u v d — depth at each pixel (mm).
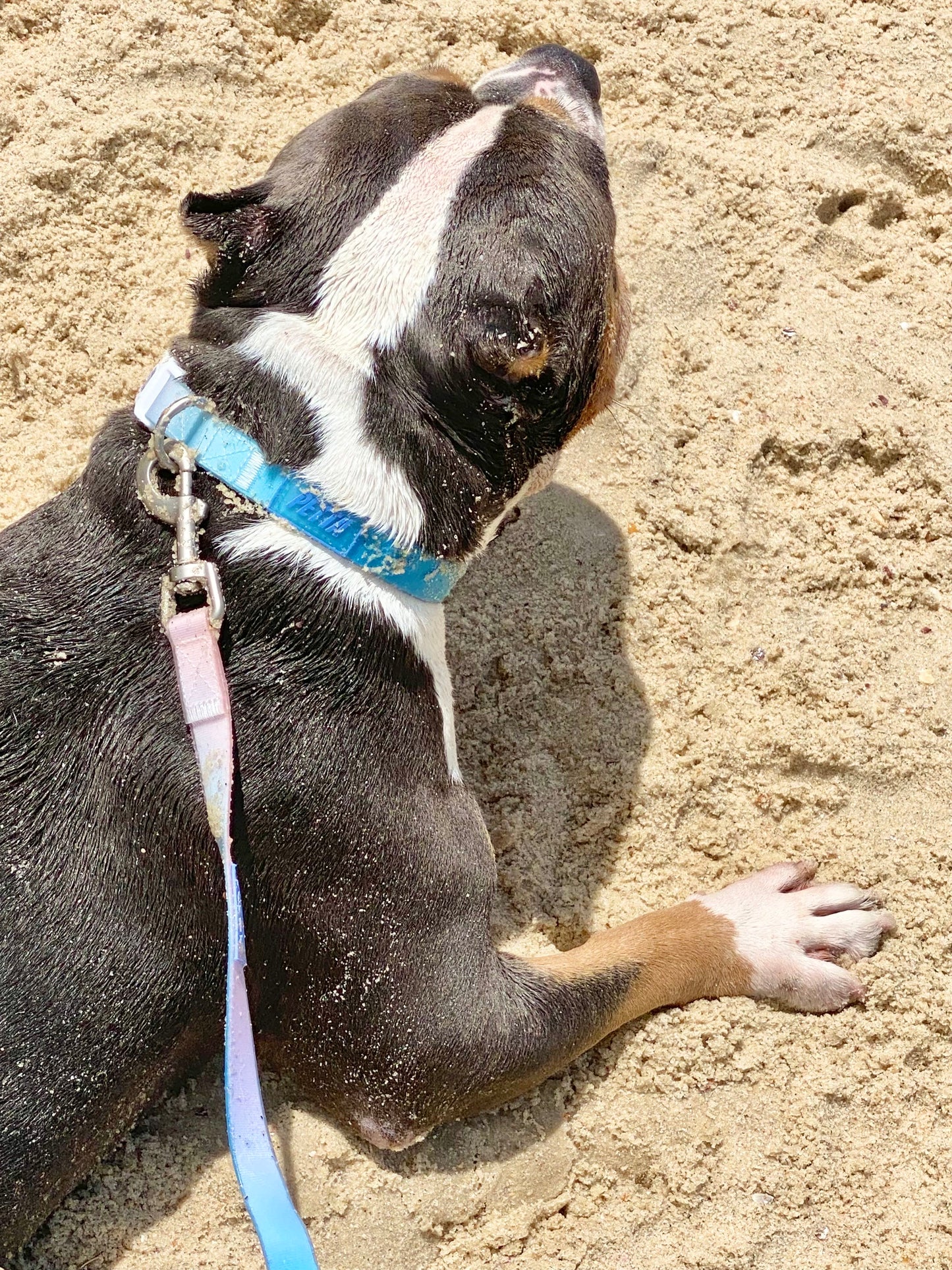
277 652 754
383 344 757
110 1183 790
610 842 896
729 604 939
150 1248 782
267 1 1070
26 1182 734
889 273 1018
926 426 965
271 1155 685
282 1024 788
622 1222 813
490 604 936
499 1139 822
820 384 980
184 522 726
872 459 969
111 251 999
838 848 889
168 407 750
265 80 1062
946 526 950
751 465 961
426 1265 803
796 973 845
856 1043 846
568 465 970
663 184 1031
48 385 976
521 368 752
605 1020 816
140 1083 760
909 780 900
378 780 765
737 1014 844
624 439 969
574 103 838
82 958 733
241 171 1032
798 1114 829
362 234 767
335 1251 797
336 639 759
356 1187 804
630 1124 825
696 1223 816
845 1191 820
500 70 868
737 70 1062
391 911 766
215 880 748
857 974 856
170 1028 756
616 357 846
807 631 929
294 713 754
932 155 1045
